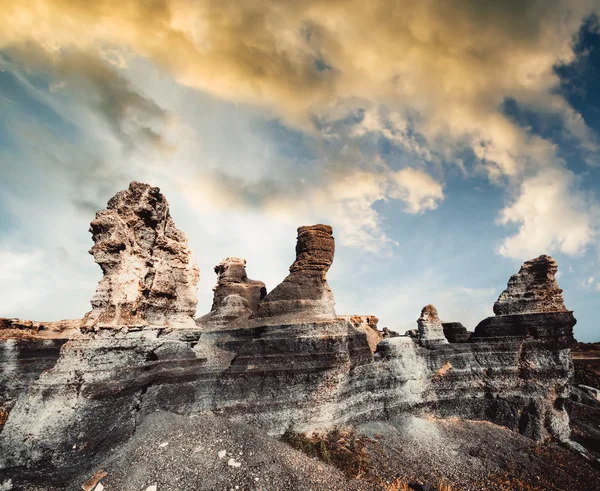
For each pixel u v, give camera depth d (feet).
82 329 48.42
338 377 59.62
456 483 47.32
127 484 35.96
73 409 41.06
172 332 58.03
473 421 69.67
